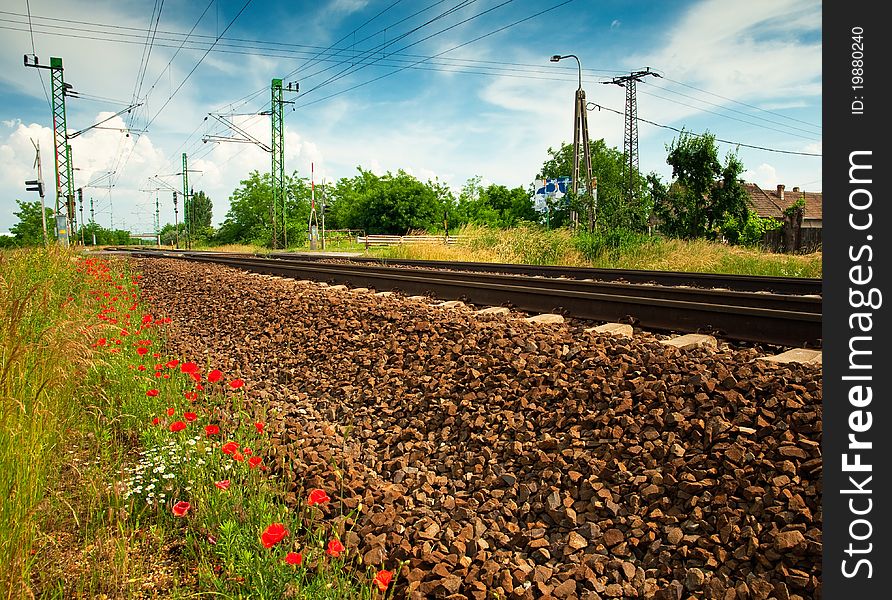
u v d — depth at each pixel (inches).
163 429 172.1
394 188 2551.7
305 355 264.2
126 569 116.3
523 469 148.6
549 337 226.1
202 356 273.7
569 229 959.6
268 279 519.8
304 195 2910.9
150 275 653.9
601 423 155.3
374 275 462.0
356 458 168.2
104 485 146.3
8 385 151.2
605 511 128.2
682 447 139.4
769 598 101.1
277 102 1820.9
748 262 669.9
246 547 122.0
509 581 111.8
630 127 1690.5
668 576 110.4
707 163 1083.3
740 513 117.0
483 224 925.2
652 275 500.4
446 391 194.7
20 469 126.6
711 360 179.0
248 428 181.0
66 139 1699.1
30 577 112.7
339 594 110.0
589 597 106.6
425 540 125.8
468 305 359.9
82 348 203.5
